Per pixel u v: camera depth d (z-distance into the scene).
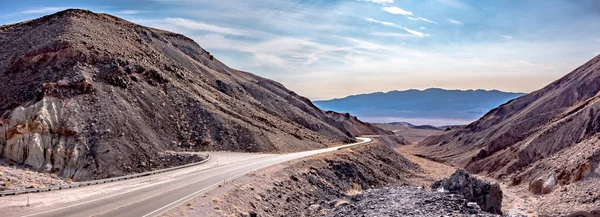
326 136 91.00
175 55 87.25
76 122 46.56
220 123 60.47
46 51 58.88
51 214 21.27
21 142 41.94
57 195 25.88
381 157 68.94
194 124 58.50
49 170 40.78
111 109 50.72
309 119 96.25
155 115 55.69
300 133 77.44
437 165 88.62
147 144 48.78
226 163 45.34
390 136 190.62
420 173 70.06
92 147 44.41
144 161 45.59
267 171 38.78
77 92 51.19
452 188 34.88
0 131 42.66
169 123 55.97
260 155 53.47
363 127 173.75
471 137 127.94
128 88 56.91
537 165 65.50
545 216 41.56
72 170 41.66
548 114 100.69
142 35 87.12
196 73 84.81
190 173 37.88
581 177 49.50
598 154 50.81
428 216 22.38
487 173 81.06
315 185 40.66
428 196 29.45
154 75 63.59
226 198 27.75
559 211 43.25
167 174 37.22
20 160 41.12
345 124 160.12
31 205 22.88
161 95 60.44
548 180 55.41
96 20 80.44
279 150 59.81
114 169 42.69
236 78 105.62
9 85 54.75
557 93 113.25
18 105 48.94
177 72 72.06
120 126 48.81
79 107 48.88
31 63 57.72
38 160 41.53
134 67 62.88
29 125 43.22
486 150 94.69
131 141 47.59
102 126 47.44
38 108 46.06
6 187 25.55
